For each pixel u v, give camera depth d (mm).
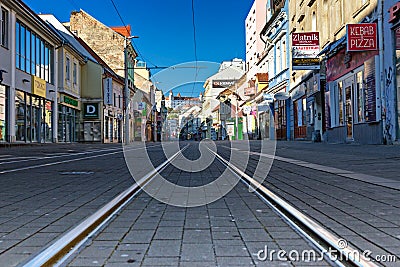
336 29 23516
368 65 18828
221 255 3395
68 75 38344
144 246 3664
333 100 24578
